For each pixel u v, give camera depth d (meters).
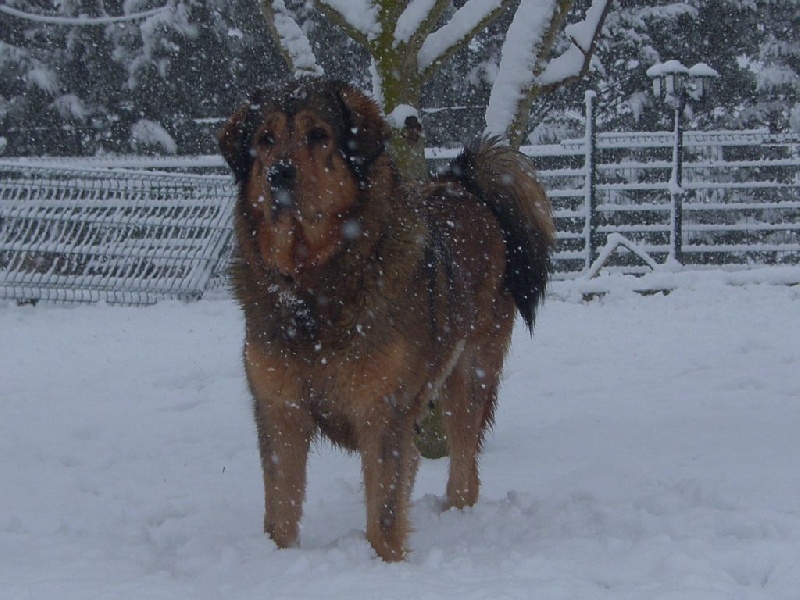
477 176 6.39
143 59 23.27
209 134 24.34
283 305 4.59
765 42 27.45
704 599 3.79
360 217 4.59
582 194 17.42
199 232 15.28
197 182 15.24
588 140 16.92
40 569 4.43
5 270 14.84
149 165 18.05
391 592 4.03
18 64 23.12
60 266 15.80
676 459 6.38
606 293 14.72
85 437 7.43
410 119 6.84
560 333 11.60
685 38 26.86
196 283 14.80
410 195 5.05
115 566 4.51
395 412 4.66
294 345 4.59
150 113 24.17
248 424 7.68
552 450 6.80
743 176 23.00
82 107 23.67
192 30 23.34
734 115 27.61
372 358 4.54
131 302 14.85
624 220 22.11
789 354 10.03
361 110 4.77
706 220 22.72
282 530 4.91
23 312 13.76
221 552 4.71
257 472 6.39
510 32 7.28
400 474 4.70
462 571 4.38
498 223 6.30
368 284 4.54
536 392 8.70
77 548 4.80
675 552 4.37
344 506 5.68
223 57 24.09
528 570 4.31
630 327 11.97
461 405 5.80
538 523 5.24
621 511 5.24
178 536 5.12
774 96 27.31
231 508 5.62
